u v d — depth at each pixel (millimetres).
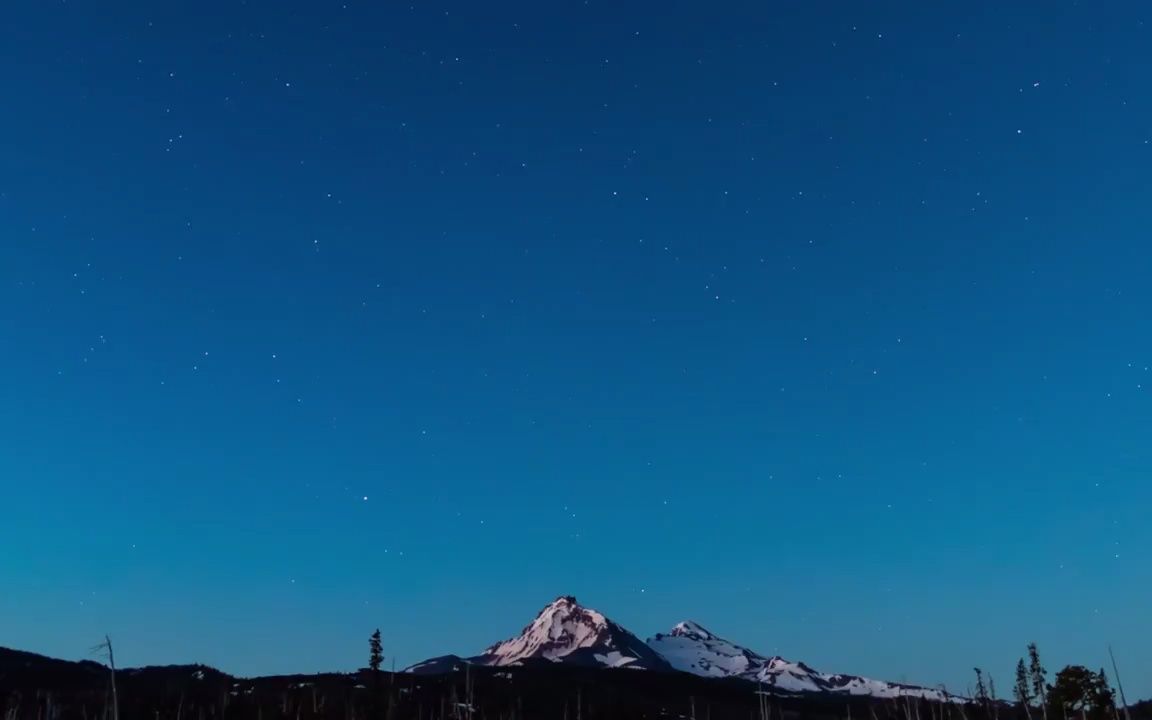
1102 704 115250
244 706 139000
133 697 139250
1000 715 139750
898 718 156875
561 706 168875
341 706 142125
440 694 165375
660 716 183250
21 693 136875
